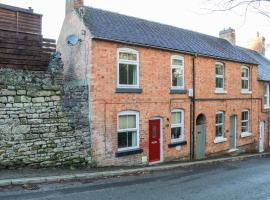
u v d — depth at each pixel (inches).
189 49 699.4
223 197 377.4
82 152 521.7
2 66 476.1
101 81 544.1
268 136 1019.9
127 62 584.7
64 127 502.3
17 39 493.0
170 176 505.0
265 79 967.6
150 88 622.8
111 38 546.3
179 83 693.3
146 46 607.8
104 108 548.4
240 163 692.7
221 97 800.3
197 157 732.0
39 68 514.9
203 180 477.4
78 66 559.5
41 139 477.4
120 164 571.5
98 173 467.8
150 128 628.7
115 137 564.4
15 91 453.7
